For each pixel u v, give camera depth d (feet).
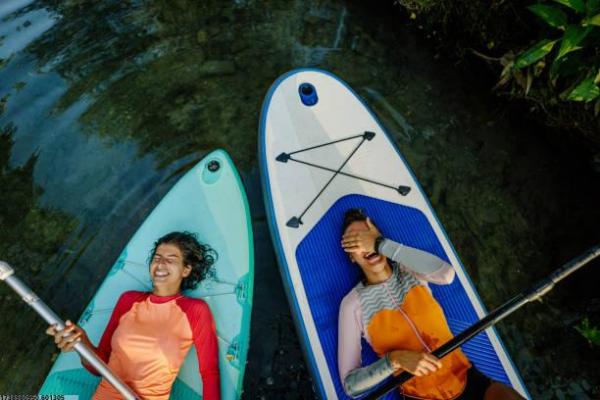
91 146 10.04
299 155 8.50
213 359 7.02
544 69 9.50
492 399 6.08
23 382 7.75
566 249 9.13
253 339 8.33
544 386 7.82
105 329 7.25
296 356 8.22
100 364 5.74
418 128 10.47
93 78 10.82
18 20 11.60
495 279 8.84
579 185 9.74
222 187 8.62
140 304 7.18
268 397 7.91
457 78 11.21
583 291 8.68
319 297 7.55
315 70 9.03
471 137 10.39
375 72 11.21
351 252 7.00
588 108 9.08
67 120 10.29
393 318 6.63
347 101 9.00
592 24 7.36
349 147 8.72
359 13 12.18
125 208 9.47
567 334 8.25
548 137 10.31
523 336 8.25
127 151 10.01
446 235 8.18
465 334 5.74
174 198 8.55
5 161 9.83
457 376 6.36
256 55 11.30
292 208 8.15
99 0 12.02
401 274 6.91
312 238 7.98
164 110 10.49
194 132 10.27
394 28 11.96
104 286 7.99
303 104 8.77
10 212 9.23
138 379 6.64
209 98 10.66
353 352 6.69
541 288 5.21
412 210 8.33
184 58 11.21
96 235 9.18
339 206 8.27
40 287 8.57
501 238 9.24
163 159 9.96
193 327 7.05
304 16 12.03
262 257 9.08
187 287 7.79
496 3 9.95
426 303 6.66
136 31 11.57
